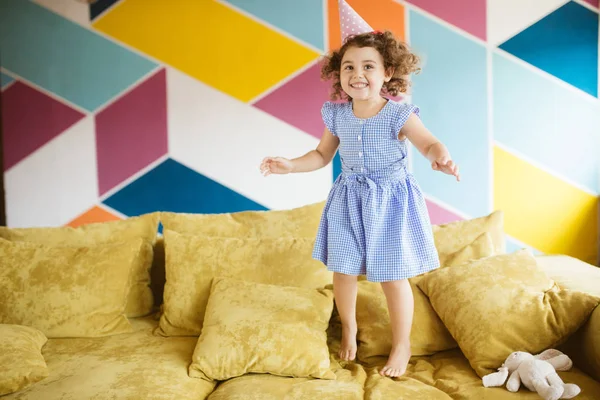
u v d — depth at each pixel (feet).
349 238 6.25
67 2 9.05
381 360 6.63
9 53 9.19
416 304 6.80
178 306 7.17
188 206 9.37
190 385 5.96
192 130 9.20
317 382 6.00
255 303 6.63
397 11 8.84
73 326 7.02
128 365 6.24
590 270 7.70
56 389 5.74
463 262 7.04
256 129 9.14
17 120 9.32
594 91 8.85
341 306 6.55
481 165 9.01
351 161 6.33
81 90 9.20
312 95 9.02
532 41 8.79
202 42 9.03
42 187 9.42
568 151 8.96
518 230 9.12
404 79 6.51
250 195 9.29
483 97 8.89
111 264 7.28
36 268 7.20
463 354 6.65
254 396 5.64
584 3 8.72
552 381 5.41
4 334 6.33
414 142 5.93
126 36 9.07
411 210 6.21
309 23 8.89
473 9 8.77
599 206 9.07
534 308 6.13
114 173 9.34
